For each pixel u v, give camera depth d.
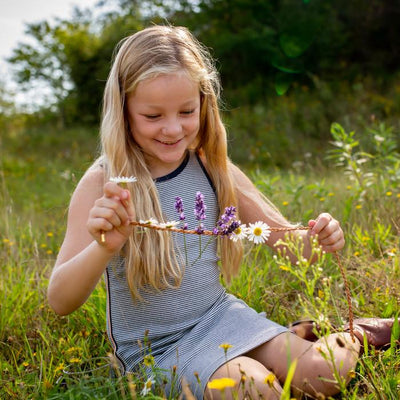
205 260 1.95
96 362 2.08
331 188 4.05
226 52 11.94
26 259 3.21
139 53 1.82
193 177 2.03
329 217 1.86
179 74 1.78
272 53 11.41
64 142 11.27
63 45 14.07
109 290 1.92
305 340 1.80
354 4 11.61
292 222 3.10
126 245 1.86
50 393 1.72
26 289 2.75
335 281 2.45
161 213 1.90
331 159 6.18
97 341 2.21
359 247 2.76
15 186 7.62
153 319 1.88
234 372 1.61
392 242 2.73
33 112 14.23
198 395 1.64
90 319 2.37
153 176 1.97
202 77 1.86
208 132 2.05
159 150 1.86
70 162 9.12
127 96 1.87
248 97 10.95
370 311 2.16
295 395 1.68
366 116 8.27
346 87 9.98
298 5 11.50
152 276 1.84
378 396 1.56
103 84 13.73
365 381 1.63
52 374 1.92
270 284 2.61
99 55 13.87
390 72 11.12
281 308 2.34
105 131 1.90
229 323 1.85
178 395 1.67
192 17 12.88
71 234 1.86
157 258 1.86
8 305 2.56
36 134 12.08
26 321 2.49
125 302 1.90
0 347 2.30
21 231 3.80
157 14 13.38
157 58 1.79
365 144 5.83
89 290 1.73
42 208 5.90
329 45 11.31
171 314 1.88
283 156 7.86
